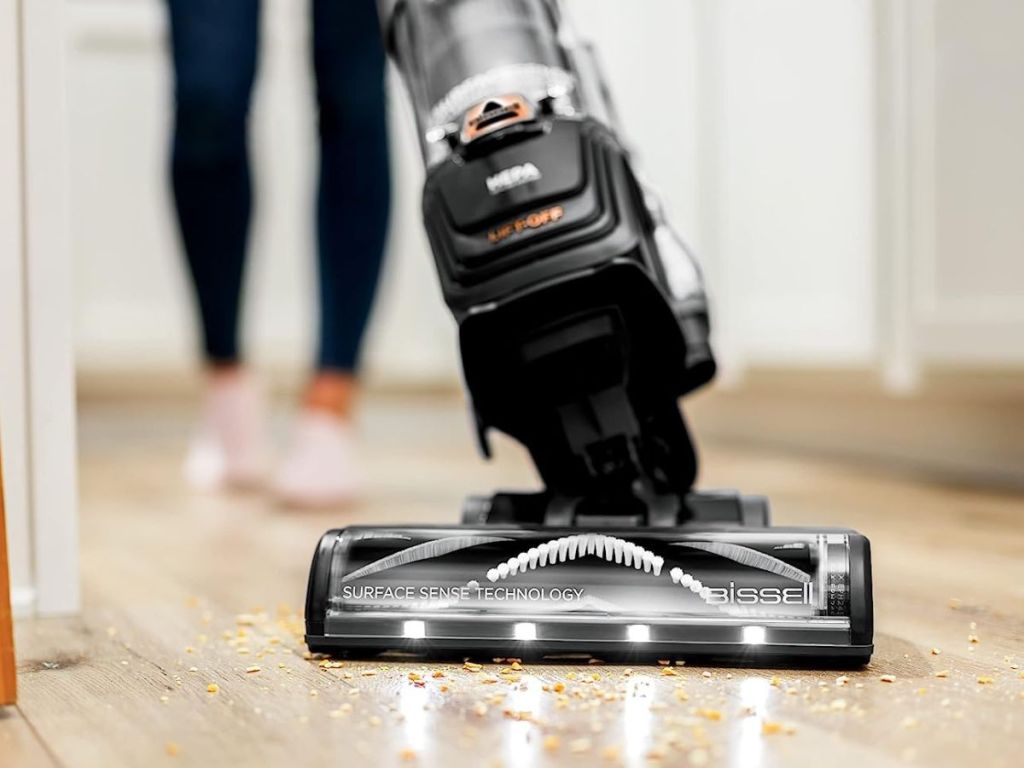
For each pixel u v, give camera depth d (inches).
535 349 33.1
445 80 36.5
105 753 25.9
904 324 78.3
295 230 128.9
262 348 128.6
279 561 53.3
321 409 71.8
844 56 82.2
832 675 31.3
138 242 126.3
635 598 31.6
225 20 69.5
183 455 115.1
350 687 30.7
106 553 56.2
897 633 36.8
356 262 71.6
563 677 31.3
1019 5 67.7
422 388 145.1
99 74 124.5
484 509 38.9
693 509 37.2
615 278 32.5
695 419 118.9
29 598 41.2
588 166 33.4
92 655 35.4
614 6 104.8
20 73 40.0
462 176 33.9
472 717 27.9
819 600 31.1
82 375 130.4
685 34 98.3
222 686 31.3
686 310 36.6
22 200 40.5
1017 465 79.7
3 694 28.7
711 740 25.9
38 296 40.8
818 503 70.7
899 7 76.9
